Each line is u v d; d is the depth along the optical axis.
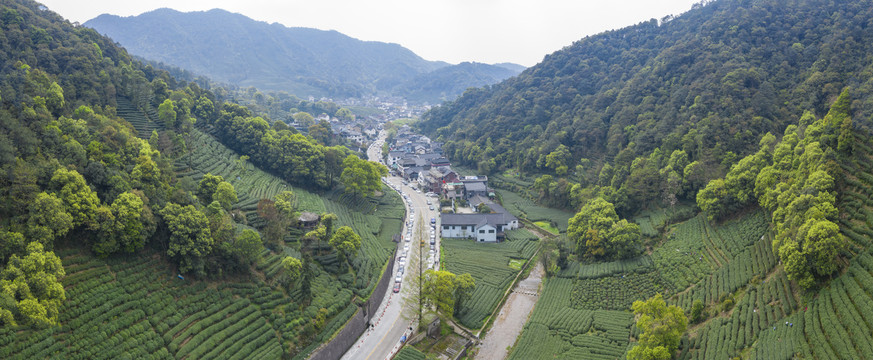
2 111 57.78
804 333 48.22
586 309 72.56
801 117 95.31
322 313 63.91
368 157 195.62
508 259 94.19
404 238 104.69
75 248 53.97
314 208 97.44
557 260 85.69
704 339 55.66
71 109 83.44
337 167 120.94
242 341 56.69
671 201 93.69
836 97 96.81
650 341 52.22
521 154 150.25
